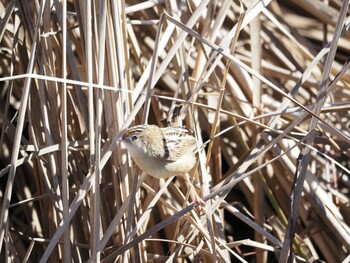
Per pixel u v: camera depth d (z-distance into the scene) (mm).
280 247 8367
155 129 8000
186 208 7902
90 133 7672
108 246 8945
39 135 8812
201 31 10062
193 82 9656
